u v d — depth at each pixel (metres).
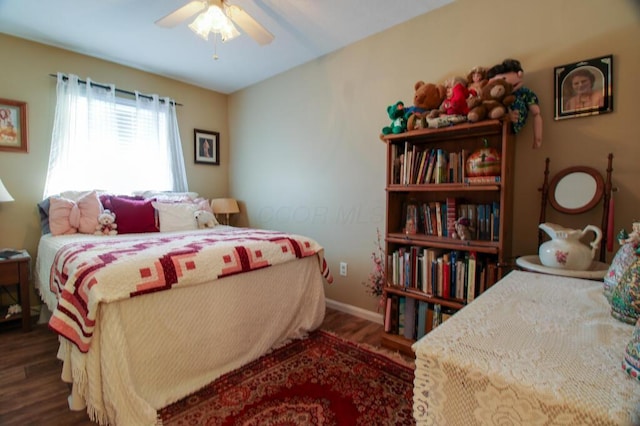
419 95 1.95
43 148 2.69
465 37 2.07
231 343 1.80
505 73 1.75
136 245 1.85
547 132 1.78
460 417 0.59
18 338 2.21
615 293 0.78
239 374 1.78
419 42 2.27
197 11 1.80
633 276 0.75
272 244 2.04
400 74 2.38
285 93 3.23
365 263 2.67
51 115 2.71
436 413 0.62
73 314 1.35
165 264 1.53
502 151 1.71
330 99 2.84
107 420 1.35
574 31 1.70
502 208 1.72
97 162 2.90
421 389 0.64
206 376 1.69
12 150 2.54
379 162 2.54
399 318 2.17
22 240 2.61
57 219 2.42
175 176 3.41
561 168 1.75
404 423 1.41
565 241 1.42
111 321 1.34
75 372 1.37
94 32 2.47
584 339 0.67
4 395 1.58
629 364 0.54
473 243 1.82
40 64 2.65
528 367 0.57
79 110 2.81
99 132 2.91
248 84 3.60
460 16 2.08
